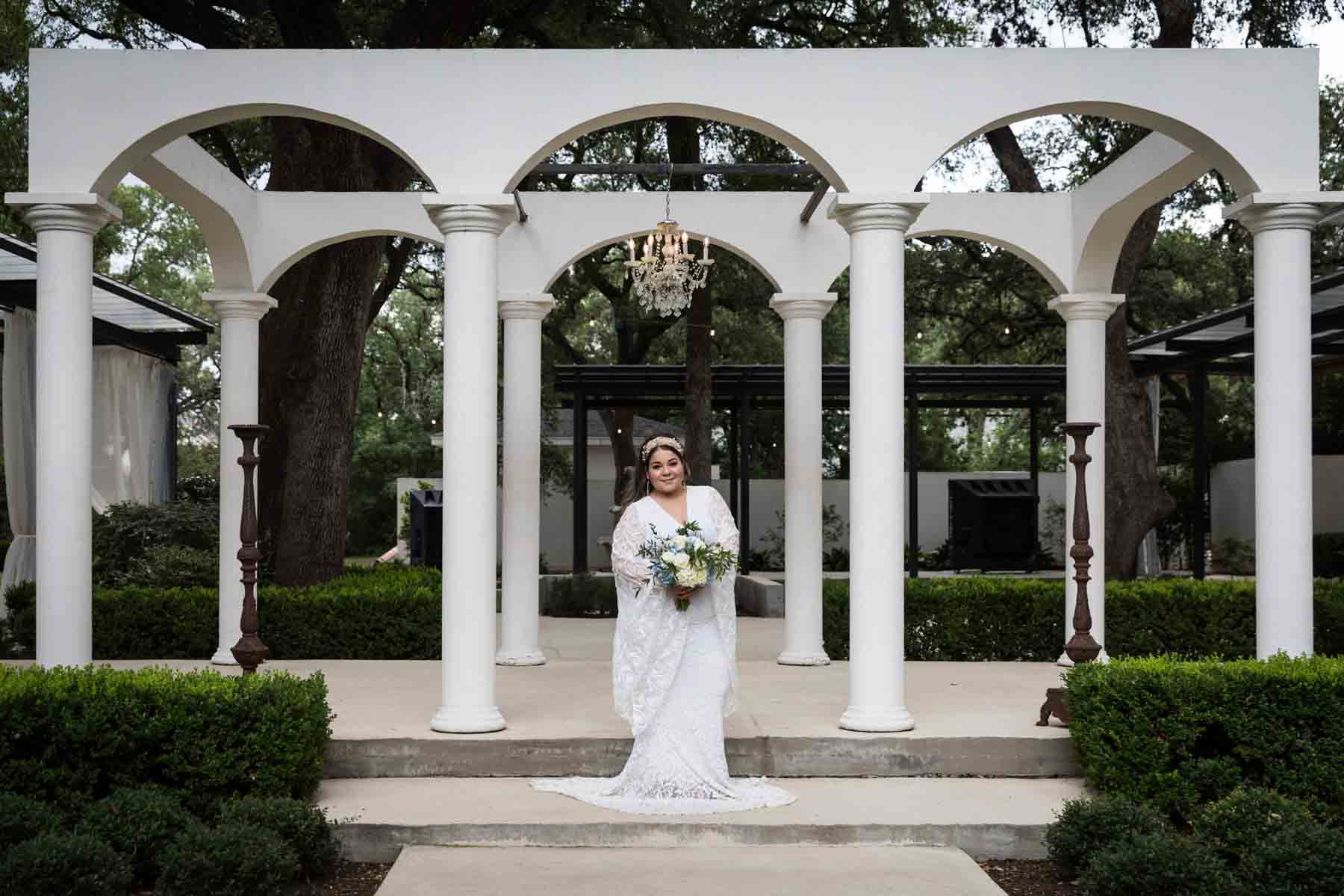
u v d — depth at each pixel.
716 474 28.42
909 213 6.88
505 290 9.71
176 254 33.69
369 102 6.80
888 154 6.88
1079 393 9.43
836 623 10.44
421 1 12.25
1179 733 5.94
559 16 14.35
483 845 5.57
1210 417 24.73
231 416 9.42
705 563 6.09
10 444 12.16
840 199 6.83
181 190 8.31
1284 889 4.73
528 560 9.77
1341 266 20.73
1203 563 14.45
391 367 32.75
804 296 9.64
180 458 35.47
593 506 24.36
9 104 15.37
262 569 11.65
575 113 6.81
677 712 6.16
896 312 6.84
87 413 7.01
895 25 14.50
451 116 6.81
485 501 6.74
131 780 5.71
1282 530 6.86
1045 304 21.12
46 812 5.17
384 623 10.21
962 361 26.23
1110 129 15.29
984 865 5.57
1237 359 15.91
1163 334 13.68
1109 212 8.81
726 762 6.33
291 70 6.83
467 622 6.67
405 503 26.59
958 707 7.48
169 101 6.86
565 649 11.49
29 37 14.92
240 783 5.74
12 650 10.80
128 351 14.02
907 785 6.38
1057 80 6.89
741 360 24.23
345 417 11.82
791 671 9.29
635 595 6.25
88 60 6.88
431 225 9.46
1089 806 5.50
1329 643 9.93
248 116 7.02
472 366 6.75
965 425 37.50
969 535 18.11
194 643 10.08
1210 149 7.05
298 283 11.86
